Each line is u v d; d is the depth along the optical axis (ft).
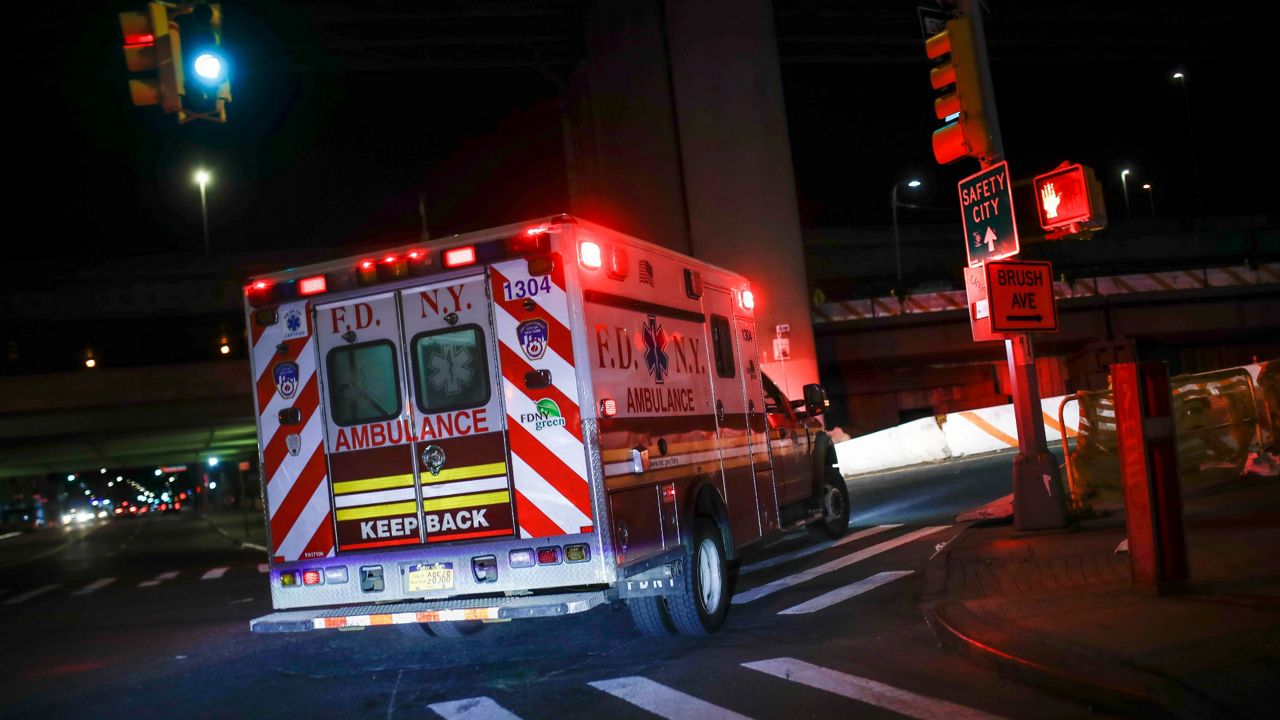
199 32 35.58
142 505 449.06
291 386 25.02
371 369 24.41
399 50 175.52
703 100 108.99
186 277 187.93
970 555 30.76
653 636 26.50
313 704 23.13
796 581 32.60
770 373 104.78
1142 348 184.14
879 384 188.75
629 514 23.39
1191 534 29.07
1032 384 33.83
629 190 133.59
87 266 184.75
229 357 198.59
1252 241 220.64
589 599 22.08
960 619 22.41
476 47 177.68
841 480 41.22
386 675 25.32
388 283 24.22
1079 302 161.38
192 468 334.03
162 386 157.58
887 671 20.75
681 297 27.86
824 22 179.01
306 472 24.80
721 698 20.11
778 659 22.74
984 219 33.58
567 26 170.19
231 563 73.72
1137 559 22.47
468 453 23.45
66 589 63.77
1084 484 41.42
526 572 22.88
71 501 438.40
